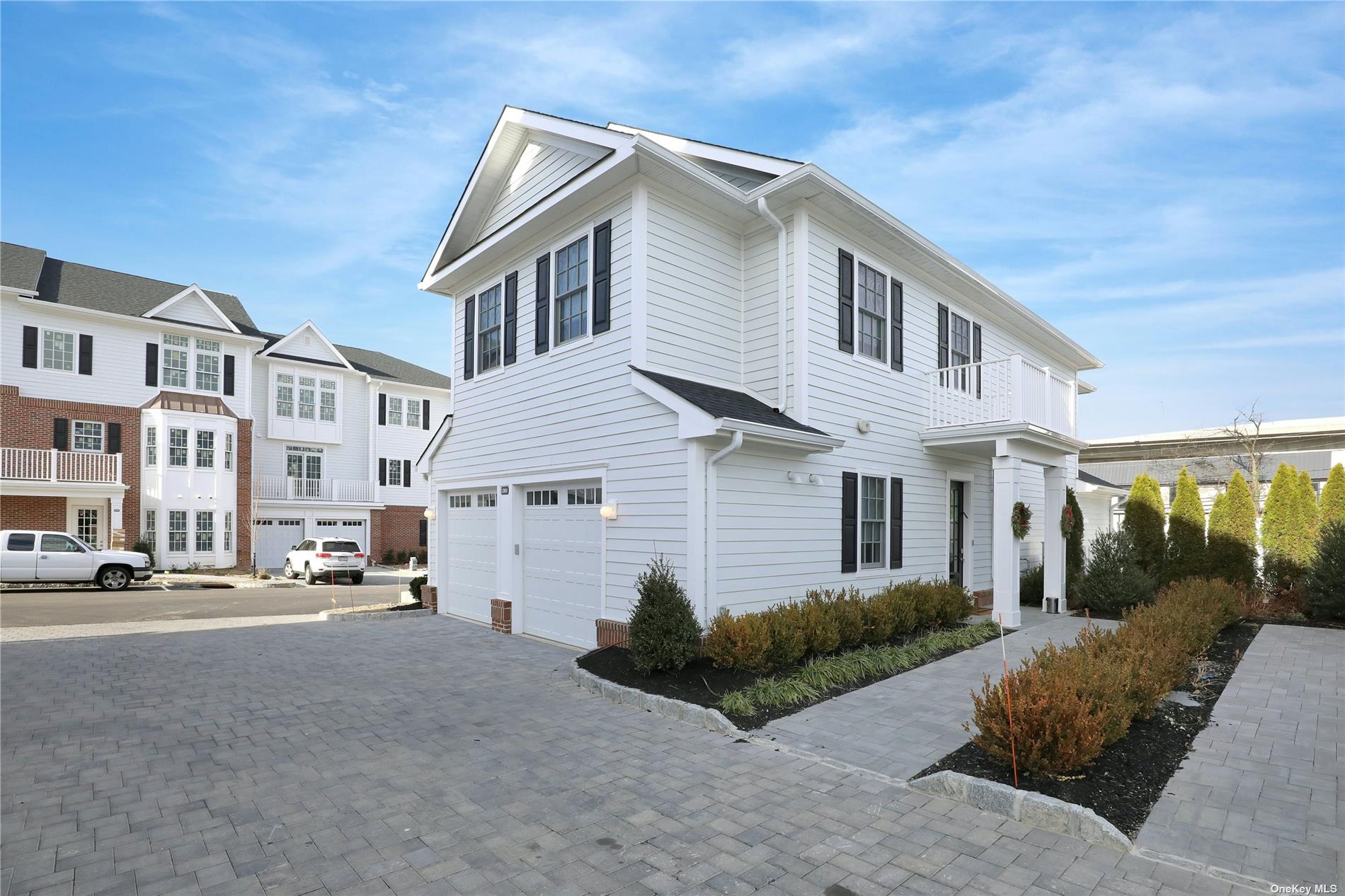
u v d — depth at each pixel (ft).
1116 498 78.43
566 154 35.40
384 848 13.34
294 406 101.50
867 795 15.65
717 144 34.40
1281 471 49.08
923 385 41.32
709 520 26.96
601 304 31.71
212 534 86.22
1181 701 22.11
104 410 80.02
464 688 25.58
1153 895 11.49
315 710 22.77
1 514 74.08
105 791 16.07
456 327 43.96
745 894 11.65
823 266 33.73
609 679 25.04
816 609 27.76
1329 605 37.29
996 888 11.73
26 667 29.30
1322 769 16.66
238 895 11.72
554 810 14.99
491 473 39.60
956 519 45.57
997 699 16.52
